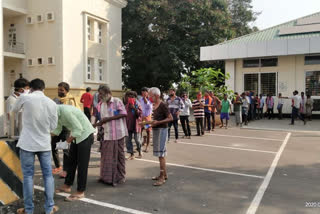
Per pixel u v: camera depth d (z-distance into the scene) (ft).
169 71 81.82
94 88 61.41
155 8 79.41
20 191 13.64
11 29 58.03
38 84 12.27
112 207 13.10
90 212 12.55
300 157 23.67
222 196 14.53
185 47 80.53
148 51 88.63
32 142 11.65
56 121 12.42
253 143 30.58
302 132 39.34
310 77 59.21
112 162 16.15
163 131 16.44
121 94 71.82
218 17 79.56
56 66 53.52
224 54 63.36
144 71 91.86
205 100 39.81
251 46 60.23
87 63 59.67
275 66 62.13
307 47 54.95
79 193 14.28
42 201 13.84
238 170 19.60
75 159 15.06
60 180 17.21
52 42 53.72
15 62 57.93
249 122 52.80
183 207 13.09
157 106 16.47
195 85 51.49
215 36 79.82
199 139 33.37
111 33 67.77
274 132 39.52
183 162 21.95
